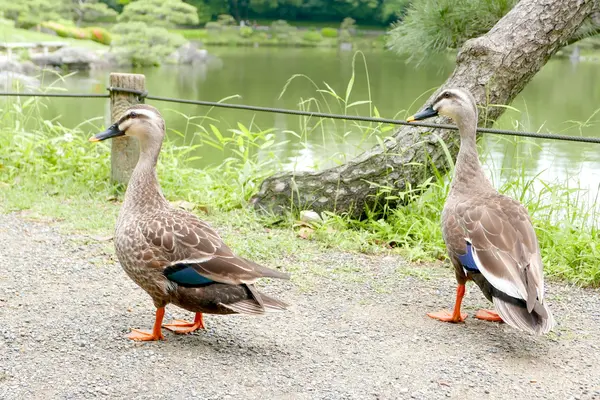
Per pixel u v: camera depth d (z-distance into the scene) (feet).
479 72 7.84
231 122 16.96
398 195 7.93
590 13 8.11
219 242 5.49
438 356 5.64
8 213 7.74
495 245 5.73
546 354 5.73
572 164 11.19
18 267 6.65
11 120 9.78
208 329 5.87
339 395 5.18
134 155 8.33
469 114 6.28
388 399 5.16
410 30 9.91
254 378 5.31
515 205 5.98
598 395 5.28
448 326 6.06
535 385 5.36
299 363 5.49
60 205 7.97
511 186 7.99
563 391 5.31
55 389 5.13
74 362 5.40
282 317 6.08
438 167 8.02
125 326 5.85
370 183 7.78
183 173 8.69
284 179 7.96
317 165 8.55
